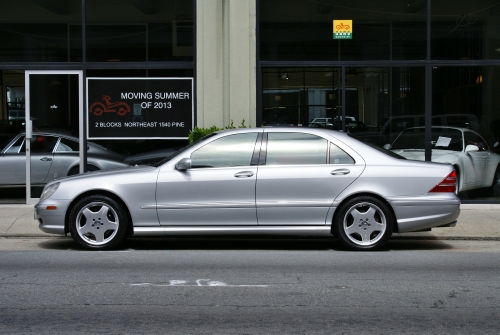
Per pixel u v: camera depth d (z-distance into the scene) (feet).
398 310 18.44
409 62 40.47
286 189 27.22
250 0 40.34
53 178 40.81
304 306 18.84
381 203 27.30
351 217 27.68
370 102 40.75
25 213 36.99
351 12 40.81
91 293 20.34
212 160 27.71
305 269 24.07
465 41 40.34
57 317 17.71
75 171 40.91
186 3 40.91
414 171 27.35
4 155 40.70
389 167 27.40
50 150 40.86
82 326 16.89
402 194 27.20
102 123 40.91
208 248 29.37
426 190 27.25
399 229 27.40
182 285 21.42
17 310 18.42
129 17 40.93
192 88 40.93
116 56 40.88
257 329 16.62
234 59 40.27
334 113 40.88
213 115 40.65
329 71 40.86
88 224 27.86
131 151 40.98
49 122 40.88
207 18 40.40
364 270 23.88
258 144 27.86
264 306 18.83
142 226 27.53
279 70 40.91
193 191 27.30
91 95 40.86
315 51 40.83
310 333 16.31
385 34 40.60
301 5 40.88
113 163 40.98
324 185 27.22
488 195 40.16
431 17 40.40
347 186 27.22
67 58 40.88
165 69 40.91
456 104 40.37
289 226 27.43
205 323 17.13
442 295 20.15
